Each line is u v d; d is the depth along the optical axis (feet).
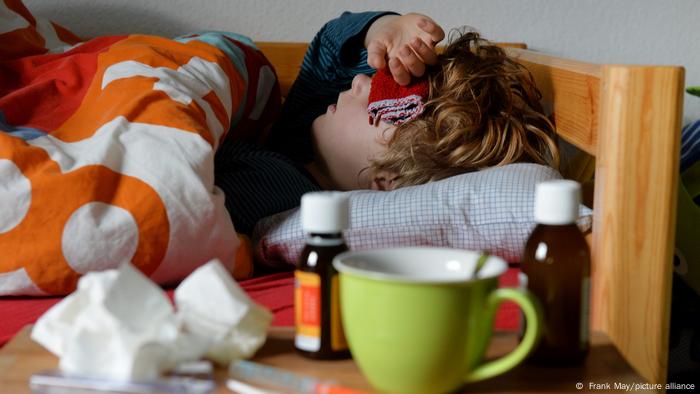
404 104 3.77
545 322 1.80
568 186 1.80
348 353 1.83
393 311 1.57
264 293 2.83
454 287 1.56
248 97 4.23
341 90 4.47
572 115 3.20
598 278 2.28
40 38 4.55
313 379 1.67
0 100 3.30
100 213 2.68
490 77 3.80
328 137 4.01
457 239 3.03
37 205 2.65
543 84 3.91
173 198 2.74
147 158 2.81
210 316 1.77
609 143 2.22
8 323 2.49
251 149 3.89
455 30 5.09
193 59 3.67
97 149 2.79
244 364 1.72
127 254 2.68
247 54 4.32
